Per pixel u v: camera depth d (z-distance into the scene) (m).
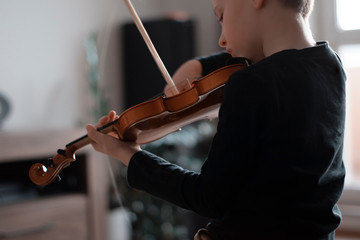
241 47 1.12
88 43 3.40
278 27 1.08
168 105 1.11
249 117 0.99
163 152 3.30
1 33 2.99
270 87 1.00
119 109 3.69
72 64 3.34
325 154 1.05
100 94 3.41
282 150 1.00
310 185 1.02
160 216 3.22
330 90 1.08
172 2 4.11
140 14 3.90
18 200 2.61
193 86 1.13
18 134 2.54
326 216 1.07
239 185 1.03
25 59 3.09
